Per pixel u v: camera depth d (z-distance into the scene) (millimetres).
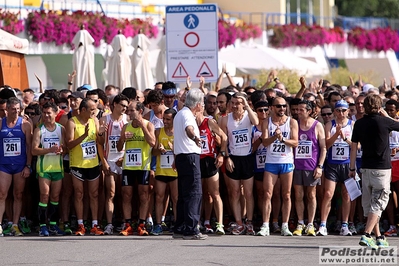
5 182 29938
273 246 26672
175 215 30719
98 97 32750
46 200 29938
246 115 30141
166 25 39188
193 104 27656
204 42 38906
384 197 25719
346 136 30562
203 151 29625
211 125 29562
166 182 30516
